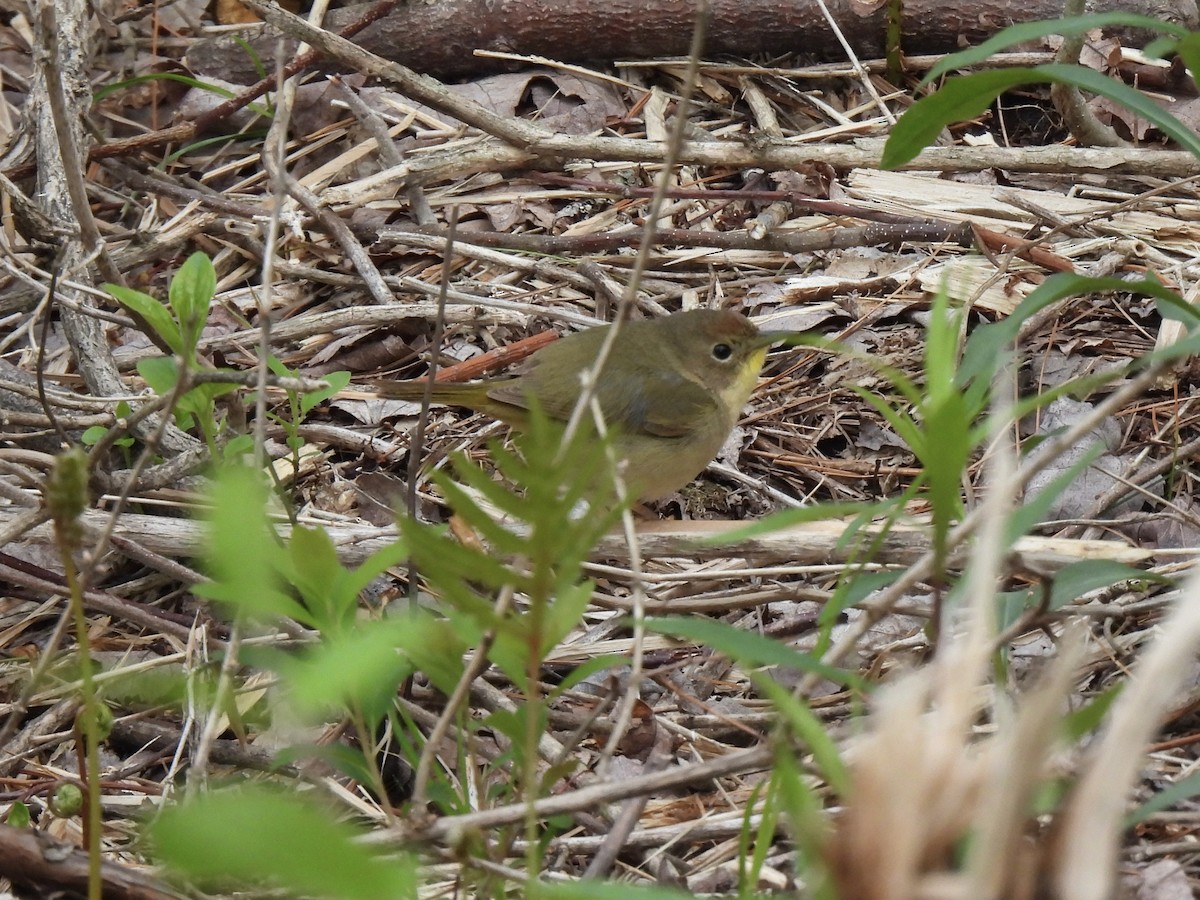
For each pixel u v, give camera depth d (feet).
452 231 23.85
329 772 25.40
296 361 38.88
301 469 34.60
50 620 30.94
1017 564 18.37
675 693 25.82
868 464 34.78
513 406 32.24
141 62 49.39
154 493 31.81
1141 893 19.60
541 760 24.85
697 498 34.76
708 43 48.49
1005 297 38.09
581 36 48.37
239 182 45.93
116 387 34.65
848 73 47.78
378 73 42.91
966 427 15.84
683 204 44.01
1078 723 15.19
